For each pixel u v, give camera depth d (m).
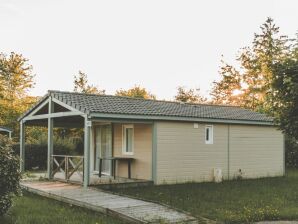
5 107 34.47
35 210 11.41
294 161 26.42
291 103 8.77
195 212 11.46
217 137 19.44
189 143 18.39
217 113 20.42
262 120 20.83
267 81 9.39
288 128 8.85
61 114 17.00
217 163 19.33
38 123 21.16
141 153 18.02
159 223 9.85
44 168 24.70
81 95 18.25
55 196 13.52
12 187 9.88
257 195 14.55
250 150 20.64
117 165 19.34
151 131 17.42
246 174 20.36
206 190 15.62
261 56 38.12
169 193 14.74
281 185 17.47
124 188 16.02
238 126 20.30
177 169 17.92
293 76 8.71
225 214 11.20
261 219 10.91
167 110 18.42
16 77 37.56
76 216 10.73
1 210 9.81
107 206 11.55
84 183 15.34
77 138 31.50
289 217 11.18
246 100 38.78
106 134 20.23
